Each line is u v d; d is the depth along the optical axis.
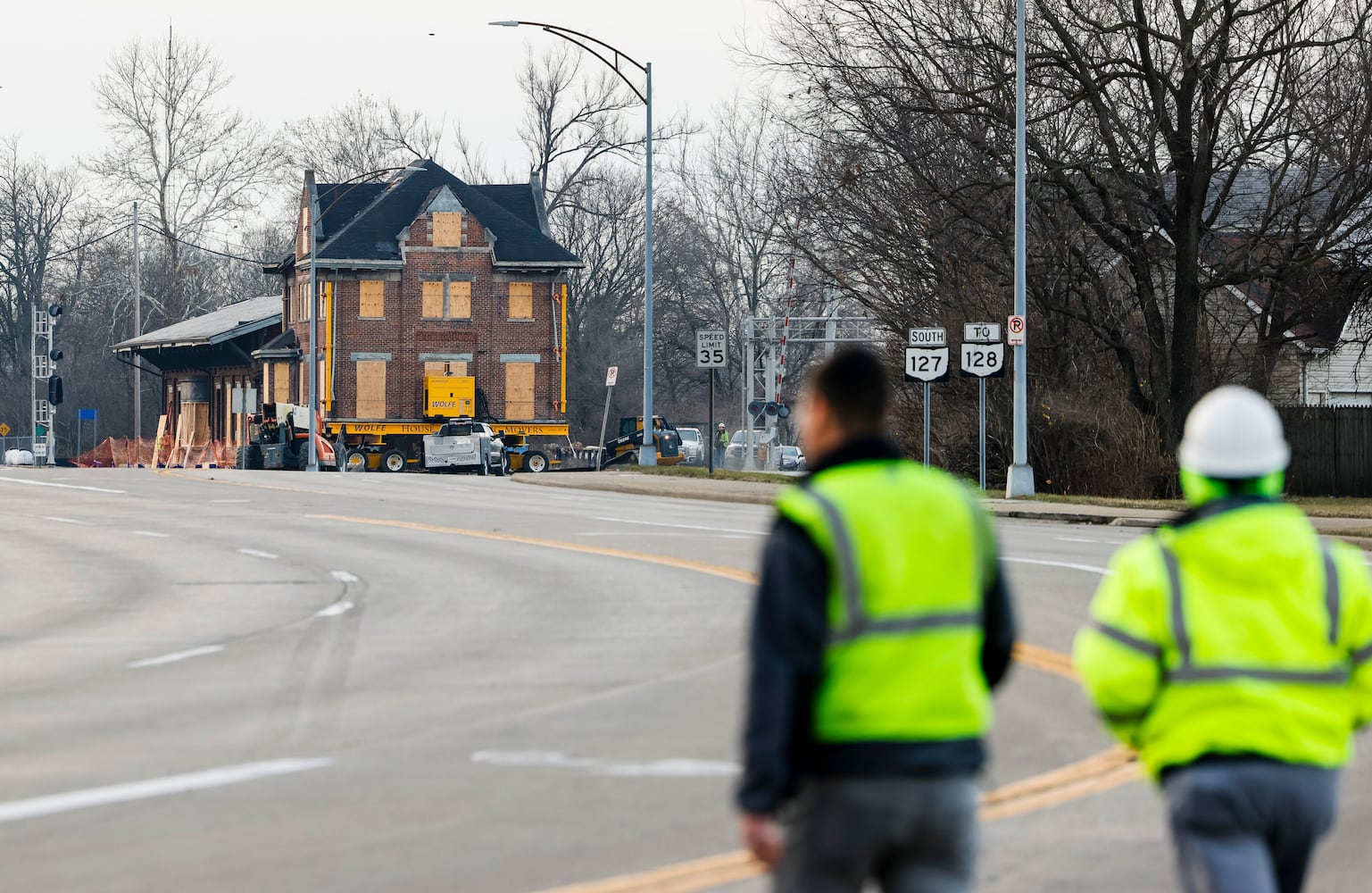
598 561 82.50
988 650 16.12
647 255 168.25
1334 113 135.62
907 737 14.98
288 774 35.06
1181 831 16.45
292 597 70.12
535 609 64.94
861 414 15.92
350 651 54.38
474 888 26.14
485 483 157.88
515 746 38.31
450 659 52.41
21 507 122.50
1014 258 131.12
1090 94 134.00
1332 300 152.00
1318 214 147.38
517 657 52.66
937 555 15.35
